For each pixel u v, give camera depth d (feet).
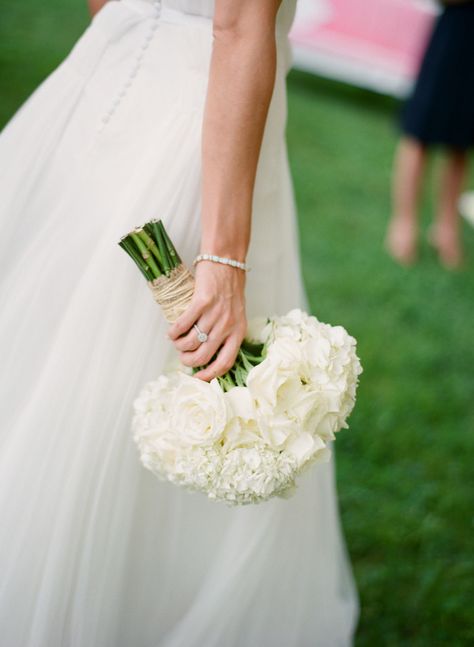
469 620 6.73
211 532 5.27
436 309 11.68
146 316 4.42
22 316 4.45
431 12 19.77
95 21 4.82
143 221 4.35
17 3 19.10
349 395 4.17
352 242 13.15
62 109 4.70
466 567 7.25
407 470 8.31
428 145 12.54
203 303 4.01
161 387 4.12
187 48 4.39
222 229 4.07
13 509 4.28
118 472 4.55
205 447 3.79
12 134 4.86
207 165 4.05
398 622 6.64
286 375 3.88
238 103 3.90
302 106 19.17
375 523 7.59
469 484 8.26
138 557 5.05
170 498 5.03
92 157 4.53
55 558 4.33
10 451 4.28
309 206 14.14
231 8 3.79
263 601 5.45
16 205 4.67
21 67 15.38
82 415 4.33
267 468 3.81
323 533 5.85
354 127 18.60
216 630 5.27
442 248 13.23
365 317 11.03
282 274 5.32
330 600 5.95
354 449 8.49
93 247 4.50
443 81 12.03
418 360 10.30
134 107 4.50
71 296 4.49
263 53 3.86
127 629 5.20
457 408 9.47
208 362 4.15
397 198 13.01
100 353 4.34
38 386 4.36
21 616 4.38
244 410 3.86
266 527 5.26
